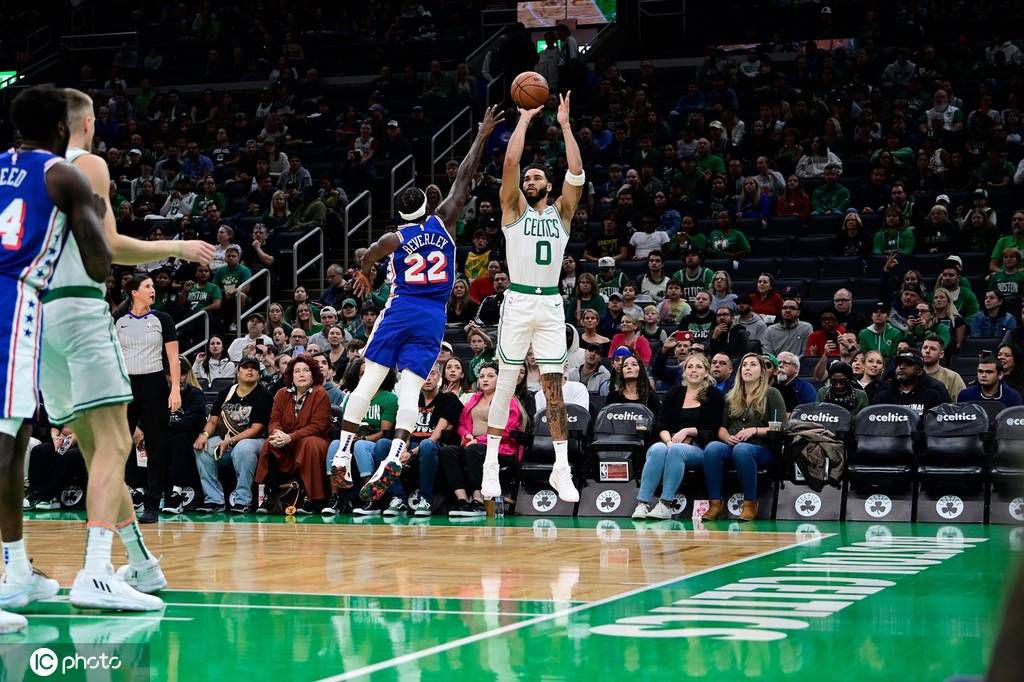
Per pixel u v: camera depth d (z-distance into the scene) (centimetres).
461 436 1009
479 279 1378
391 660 374
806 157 1523
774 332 1170
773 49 1906
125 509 510
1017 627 117
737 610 464
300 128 1911
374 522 926
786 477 941
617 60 2073
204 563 638
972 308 1180
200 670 363
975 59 1739
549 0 2205
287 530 850
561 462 736
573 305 1254
